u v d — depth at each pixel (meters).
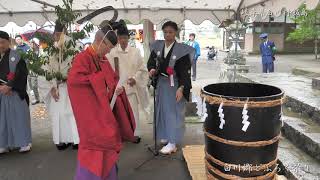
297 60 21.80
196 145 4.92
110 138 2.97
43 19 7.99
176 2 7.27
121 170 4.27
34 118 7.00
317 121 4.58
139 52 5.17
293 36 21.55
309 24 17.91
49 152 4.98
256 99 2.67
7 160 4.70
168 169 4.29
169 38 4.56
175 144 4.89
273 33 27.78
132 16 7.69
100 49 3.02
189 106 6.73
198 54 12.63
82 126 2.97
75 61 3.00
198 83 11.81
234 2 7.44
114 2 7.17
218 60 22.39
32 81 8.17
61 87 4.90
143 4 7.40
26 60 4.84
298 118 4.85
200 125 6.24
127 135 3.32
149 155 4.77
